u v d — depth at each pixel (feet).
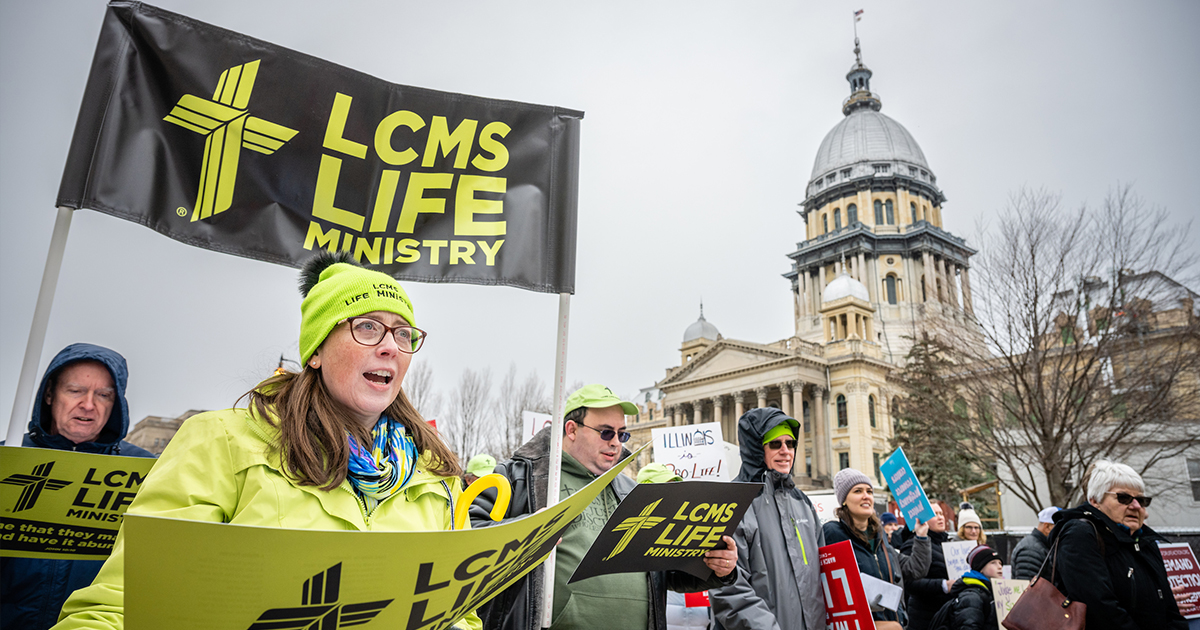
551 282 10.69
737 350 240.12
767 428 13.84
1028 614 13.70
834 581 12.96
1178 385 63.62
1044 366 69.10
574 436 11.71
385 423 6.35
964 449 77.00
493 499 10.87
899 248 276.21
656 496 7.54
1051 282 67.26
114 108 9.05
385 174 10.41
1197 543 34.01
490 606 9.80
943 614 19.94
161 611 3.67
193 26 9.59
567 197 11.02
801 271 297.12
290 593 3.85
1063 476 65.05
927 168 294.25
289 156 9.89
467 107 10.92
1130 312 64.13
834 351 230.89
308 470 5.37
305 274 7.33
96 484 7.57
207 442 5.31
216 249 9.34
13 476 7.24
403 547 4.08
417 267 10.31
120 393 10.35
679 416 254.88
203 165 9.42
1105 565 13.47
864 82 343.67
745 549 12.67
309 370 6.07
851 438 216.54
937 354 87.15
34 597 9.20
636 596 10.67
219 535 3.59
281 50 10.03
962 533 27.25
